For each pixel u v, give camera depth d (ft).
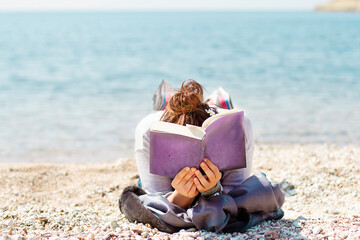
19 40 153.07
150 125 10.44
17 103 42.04
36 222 10.75
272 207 10.13
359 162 16.92
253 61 87.51
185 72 71.26
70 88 52.80
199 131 8.96
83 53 106.11
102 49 118.42
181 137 8.87
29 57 94.38
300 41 150.51
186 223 9.84
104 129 32.07
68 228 10.33
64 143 28.27
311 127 31.94
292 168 16.88
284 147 23.47
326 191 14.14
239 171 10.57
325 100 43.09
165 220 9.84
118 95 47.55
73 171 18.85
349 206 12.52
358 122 33.50
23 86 53.98
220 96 12.53
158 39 164.86
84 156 25.46
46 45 131.03
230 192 10.11
